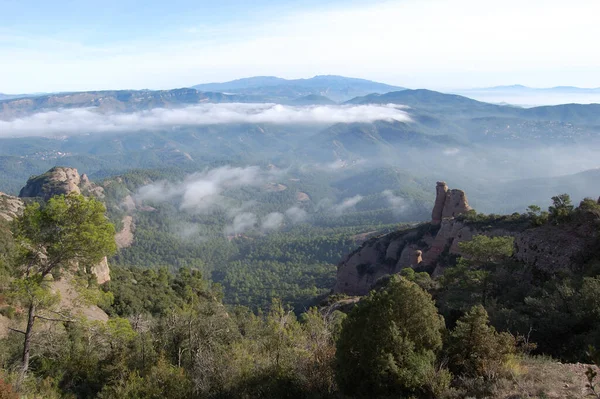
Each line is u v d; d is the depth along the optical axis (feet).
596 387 33.78
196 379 54.34
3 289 82.33
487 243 117.50
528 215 193.06
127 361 64.80
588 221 100.27
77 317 68.18
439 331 44.06
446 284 119.44
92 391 62.03
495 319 62.44
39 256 66.23
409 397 36.83
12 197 237.45
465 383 36.99
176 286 233.96
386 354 39.29
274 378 50.90
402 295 42.63
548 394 33.40
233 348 63.31
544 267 100.58
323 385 47.80
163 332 74.84
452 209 253.24
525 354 44.86
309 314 79.66
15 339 73.26
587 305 58.34
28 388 54.39
